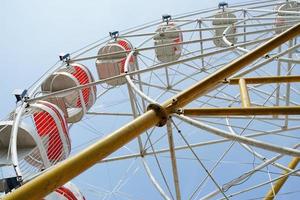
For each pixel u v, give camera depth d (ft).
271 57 38.27
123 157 44.83
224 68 23.79
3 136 35.73
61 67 53.57
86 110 51.21
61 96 45.44
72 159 15.20
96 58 60.75
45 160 34.86
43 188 14.15
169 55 68.59
